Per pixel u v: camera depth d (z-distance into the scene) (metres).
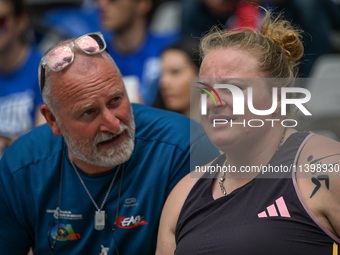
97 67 5.26
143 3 12.06
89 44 5.33
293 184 4.08
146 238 5.86
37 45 13.41
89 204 5.93
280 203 4.09
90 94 5.17
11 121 11.30
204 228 4.45
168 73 9.50
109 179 5.88
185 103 9.49
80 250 5.99
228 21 12.41
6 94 11.38
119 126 5.34
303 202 3.97
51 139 6.34
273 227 4.03
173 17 14.64
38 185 6.10
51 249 6.08
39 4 15.72
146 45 12.29
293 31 4.99
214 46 4.77
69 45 5.35
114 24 12.05
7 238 6.45
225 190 4.67
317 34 11.49
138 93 11.76
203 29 12.59
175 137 6.04
